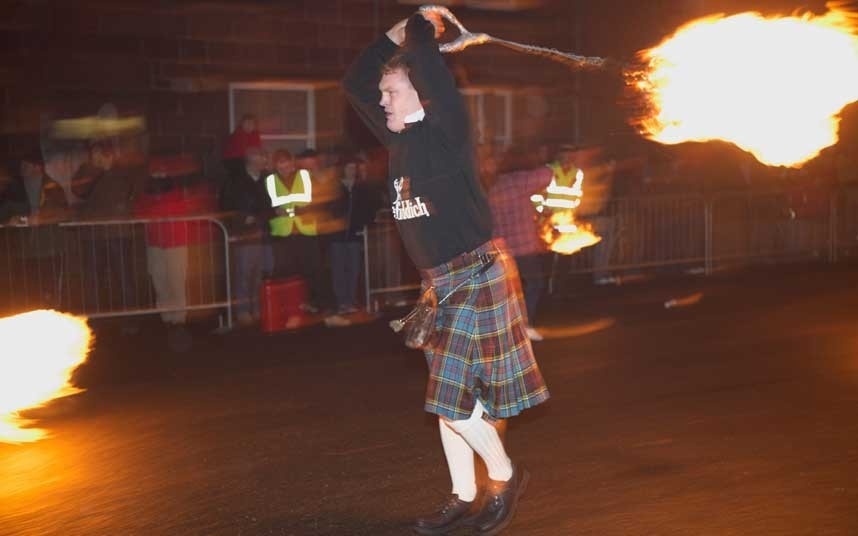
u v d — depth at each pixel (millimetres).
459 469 4328
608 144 13250
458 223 4047
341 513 4555
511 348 4156
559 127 13758
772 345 8180
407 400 6641
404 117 4051
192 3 11086
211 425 6094
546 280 11367
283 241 9820
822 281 11930
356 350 8477
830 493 4633
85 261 9398
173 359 8195
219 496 4797
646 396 6555
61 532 4355
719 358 7707
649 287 11805
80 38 10469
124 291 9578
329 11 11992
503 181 8695
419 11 4195
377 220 10648
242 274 9977
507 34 13422
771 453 5262
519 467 4539
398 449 5531
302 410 6422
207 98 11281
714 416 6020
